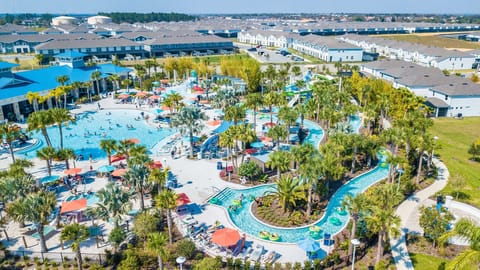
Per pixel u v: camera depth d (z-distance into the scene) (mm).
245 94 124312
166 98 105188
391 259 40562
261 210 51344
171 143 78938
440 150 75812
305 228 47500
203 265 35594
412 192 56906
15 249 42281
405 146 70938
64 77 103312
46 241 43719
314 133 87312
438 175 63312
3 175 50938
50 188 56500
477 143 70125
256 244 43719
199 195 55375
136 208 50656
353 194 57250
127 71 137125
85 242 43469
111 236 40844
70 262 40250
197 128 70625
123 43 195875
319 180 55125
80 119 97688
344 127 77688
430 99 105938
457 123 96750
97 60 184500
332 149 62062
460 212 50656
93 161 69000
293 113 78062
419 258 40750
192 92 119188
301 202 53125
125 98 114250
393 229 37562
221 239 41094
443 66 171750
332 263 40156
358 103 113625
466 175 63188
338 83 117500
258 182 60219
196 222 47031
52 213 49594
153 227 43625
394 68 137125
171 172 63688
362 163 69375
